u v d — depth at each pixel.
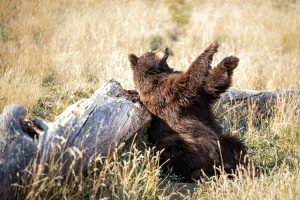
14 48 16.61
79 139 8.84
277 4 24.69
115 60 16.39
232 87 13.93
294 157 11.83
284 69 16.92
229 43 20.08
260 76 16.33
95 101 9.55
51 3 22.25
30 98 12.48
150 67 11.59
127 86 14.34
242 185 9.52
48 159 8.34
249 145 12.24
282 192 9.40
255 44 20.19
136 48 19.08
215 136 10.92
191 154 10.59
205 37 20.55
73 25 19.73
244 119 13.45
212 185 9.61
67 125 8.83
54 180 8.31
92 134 9.05
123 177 9.31
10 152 8.01
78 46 18.11
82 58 16.61
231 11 23.67
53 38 18.75
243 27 21.67
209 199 9.50
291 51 19.92
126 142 10.36
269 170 10.38
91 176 9.20
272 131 13.01
